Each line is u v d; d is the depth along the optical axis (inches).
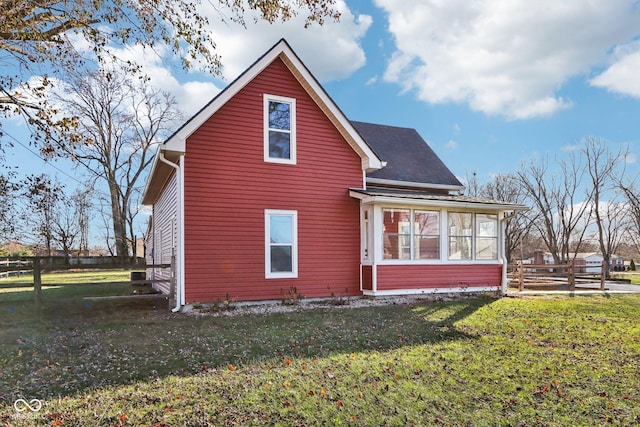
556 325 307.6
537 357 218.5
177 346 243.1
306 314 357.1
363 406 152.8
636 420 143.2
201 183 397.1
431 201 467.8
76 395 164.1
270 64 440.8
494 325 306.0
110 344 248.7
